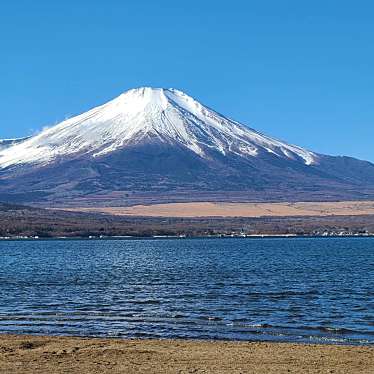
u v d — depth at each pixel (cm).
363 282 9662
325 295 7944
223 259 16550
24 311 6562
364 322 5778
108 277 11012
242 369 3750
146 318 6072
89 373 3653
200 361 3953
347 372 3678
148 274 11675
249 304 7088
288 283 9606
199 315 6247
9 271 12675
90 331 5369
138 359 4003
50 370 3719
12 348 4331
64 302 7338
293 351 4256
